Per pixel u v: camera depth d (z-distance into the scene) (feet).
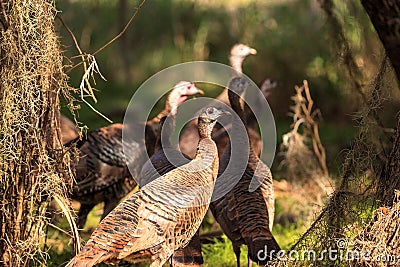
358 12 67.05
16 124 38.52
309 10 115.65
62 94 41.39
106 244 38.09
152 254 39.88
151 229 39.32
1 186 39.27
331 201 41.32
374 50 66.69
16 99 38.52
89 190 54.29
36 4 38.63
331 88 107.96
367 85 54.95
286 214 63.72
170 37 132.67
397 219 34.91
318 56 109.81
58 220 58.13
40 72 38.99
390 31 36.19
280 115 112.88
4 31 38.96
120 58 132.26
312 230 41.29
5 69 38.60
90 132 54.90
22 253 39.81
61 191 40.19
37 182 39.52
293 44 114.52
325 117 107.55
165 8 133.28
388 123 53.52
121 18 130.00
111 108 116.67
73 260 37.47
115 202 55.93
